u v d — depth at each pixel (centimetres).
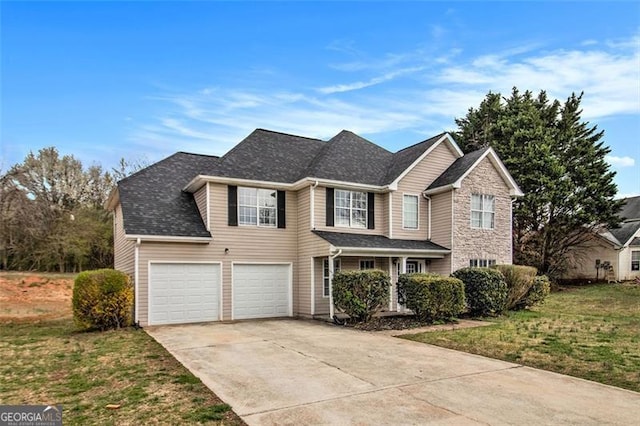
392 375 730
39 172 3712
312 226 1645
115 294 1325
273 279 1675
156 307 1443
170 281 1476
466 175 1842
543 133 2766
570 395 623
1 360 884
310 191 1661
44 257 3017
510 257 1956
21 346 1046
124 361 856
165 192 1694
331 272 1512
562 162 2773
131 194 1608
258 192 1673
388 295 1432
